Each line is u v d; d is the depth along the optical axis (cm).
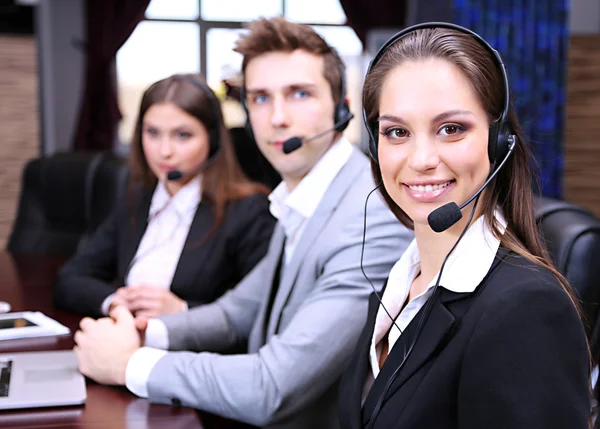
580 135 520
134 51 621
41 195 292
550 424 71
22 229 293
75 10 605
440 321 82
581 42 512
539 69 564
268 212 189
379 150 86
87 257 203
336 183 135
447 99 79
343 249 128
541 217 120
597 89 513
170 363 120
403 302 97
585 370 75
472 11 556
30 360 135
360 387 95
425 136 81
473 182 82
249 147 236
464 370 77
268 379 118
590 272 112
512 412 72
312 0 645
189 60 632
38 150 535
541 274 78
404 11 647
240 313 159
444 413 80
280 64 135
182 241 188
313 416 129
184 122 180
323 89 136
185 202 188
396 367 87
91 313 178
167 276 185
